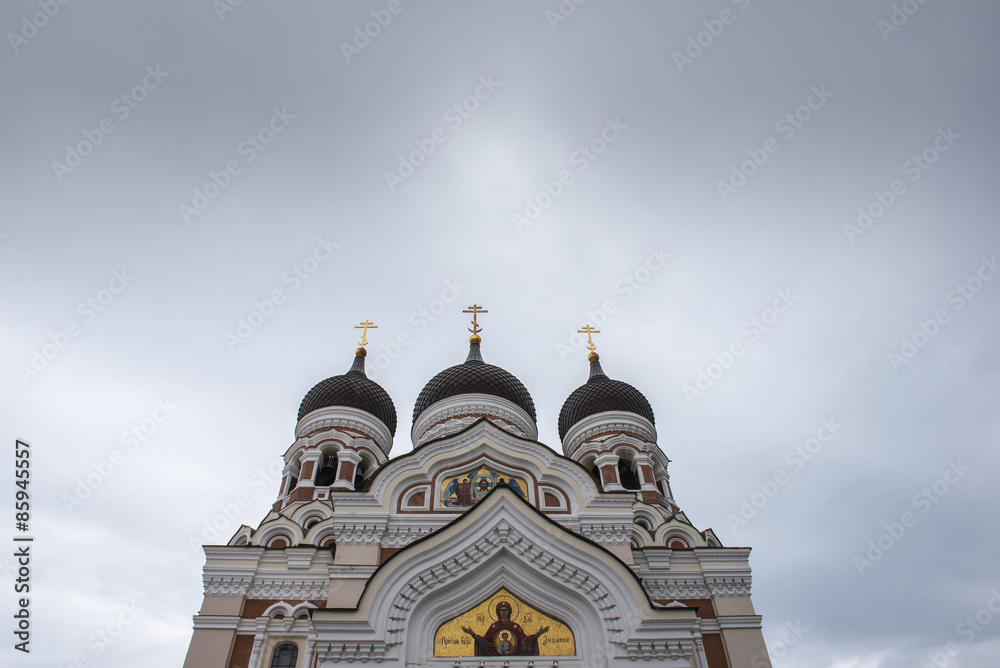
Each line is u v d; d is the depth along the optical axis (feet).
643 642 61.36
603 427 119.55
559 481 83.76
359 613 61.41
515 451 85.20
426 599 64.54
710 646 77.25
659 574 83.15
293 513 95.45
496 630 63.87
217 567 79.87
